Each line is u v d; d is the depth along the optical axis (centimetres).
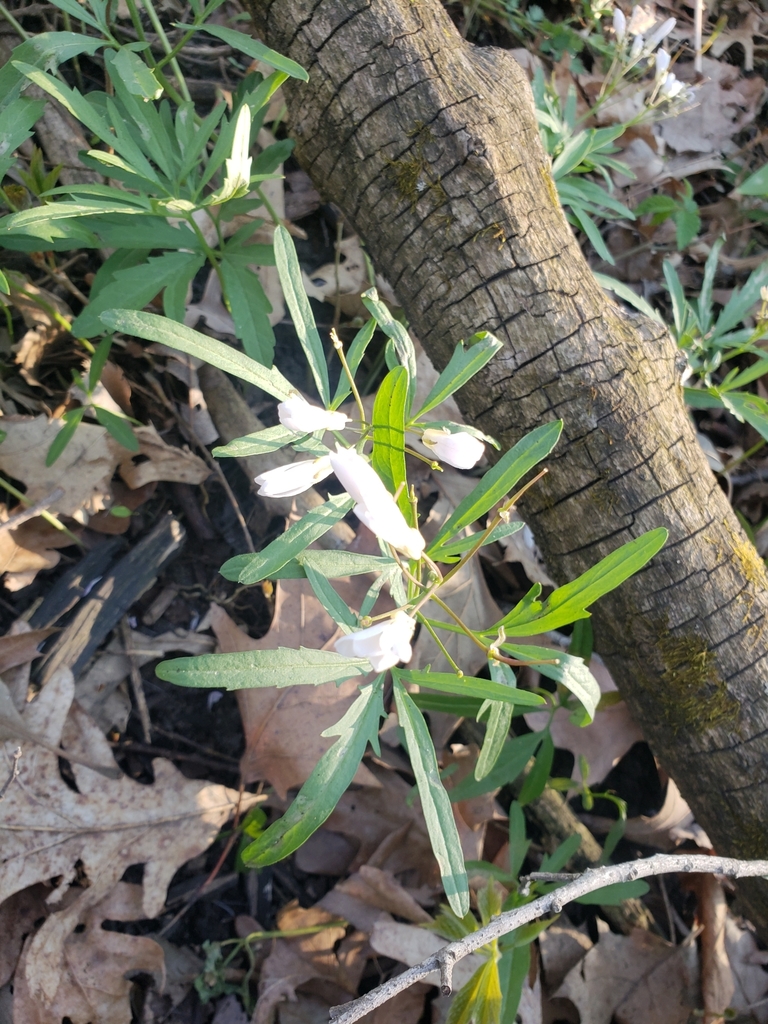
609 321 19
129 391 24
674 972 23
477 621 25
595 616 20
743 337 27
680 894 25
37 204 25
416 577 16
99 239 21
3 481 22
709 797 19
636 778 26
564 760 26
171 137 21
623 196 35
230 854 22
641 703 20
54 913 19
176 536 24
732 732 19
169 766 21
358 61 19
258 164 22
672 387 20
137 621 23
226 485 24
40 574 23
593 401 18
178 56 29
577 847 22
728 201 37
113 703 22
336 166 20
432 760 15
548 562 20
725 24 39
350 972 21
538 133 20
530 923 20
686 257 36
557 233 19
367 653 12
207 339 14
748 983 23
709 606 19
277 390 15
